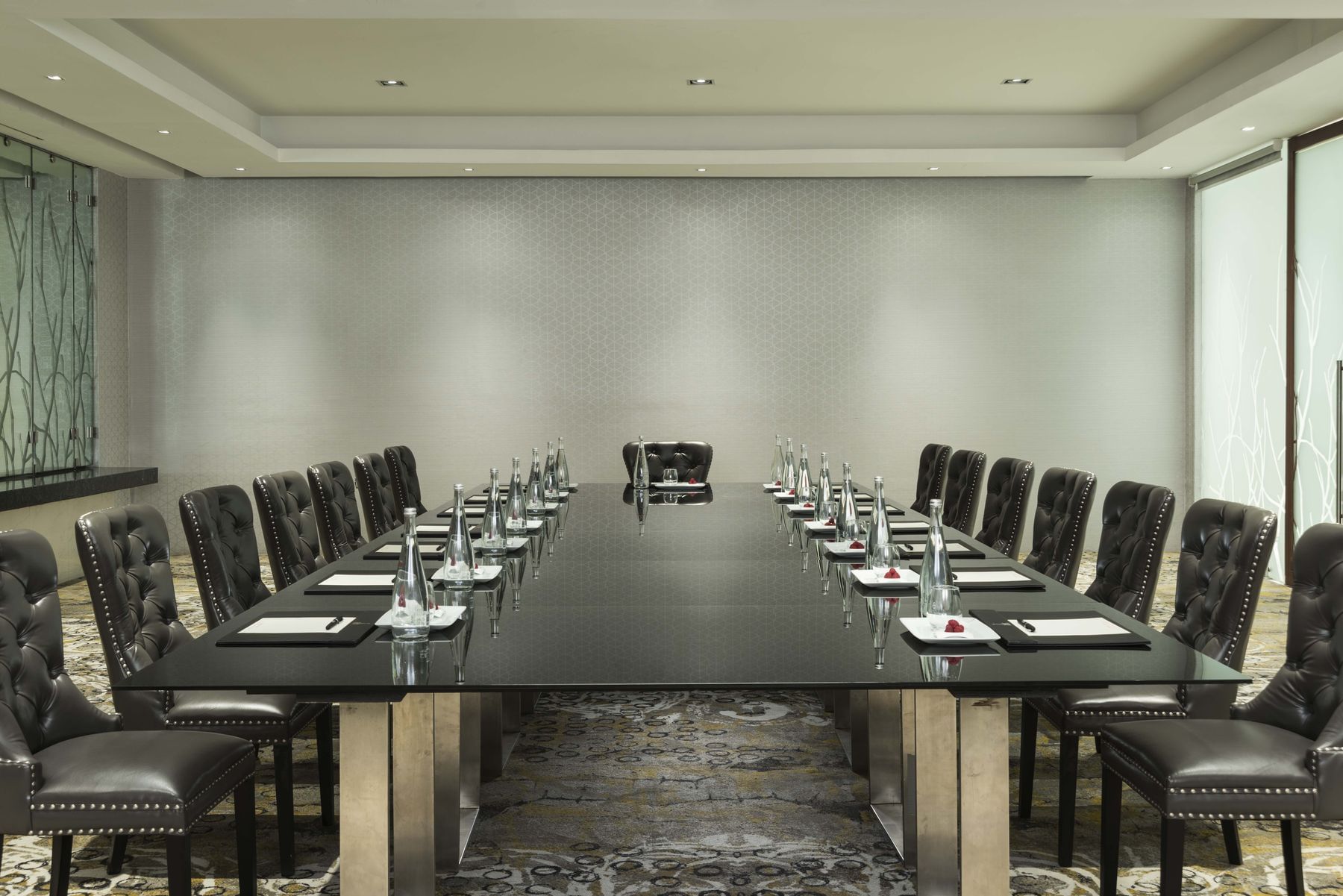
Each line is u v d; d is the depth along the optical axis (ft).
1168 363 25.62
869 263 25.36
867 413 25.54
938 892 7.60
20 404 21.45
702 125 23.15
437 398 25.40
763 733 12.64
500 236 25.23
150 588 8.97
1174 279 25.46
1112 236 25.35
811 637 7.13
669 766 11.42
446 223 25.20
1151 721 7.88
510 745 11.98
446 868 8.74
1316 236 20.29
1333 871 8.72
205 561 9.79
